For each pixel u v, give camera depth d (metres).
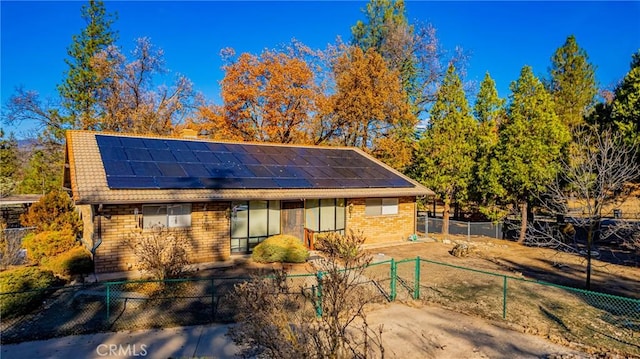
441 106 22.44
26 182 32.41
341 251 9.48
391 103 27.25
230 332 6.24
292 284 11.16
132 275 12.20
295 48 32.78
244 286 6.04
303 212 16.70
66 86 31.97
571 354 7.40
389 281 12.27
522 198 19.48
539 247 18.30
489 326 8.80
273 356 5.15
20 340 7.76
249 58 29.34
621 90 17.58
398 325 8.80
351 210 17.83
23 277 9.94
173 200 12.55
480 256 16.34
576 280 12.73
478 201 22.23
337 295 5.98
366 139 28.80
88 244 13.98
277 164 17.52
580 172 13.72
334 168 18.67
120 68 32.34
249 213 15.44
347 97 27.47
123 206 12.56
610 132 15.15
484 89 22.69
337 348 5.41
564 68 35.03
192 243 13.86
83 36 32.84
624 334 8.30
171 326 8.48
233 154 17.50
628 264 15.01
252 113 30.31
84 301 9.70
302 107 29.41
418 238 19.91
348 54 31.30
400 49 32.31
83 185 12.10
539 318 9.25
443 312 9.67
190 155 16.19
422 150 22.91
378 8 33.84
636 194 19.06
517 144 19.08
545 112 18.69
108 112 32.25
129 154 14.84
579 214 14.26
